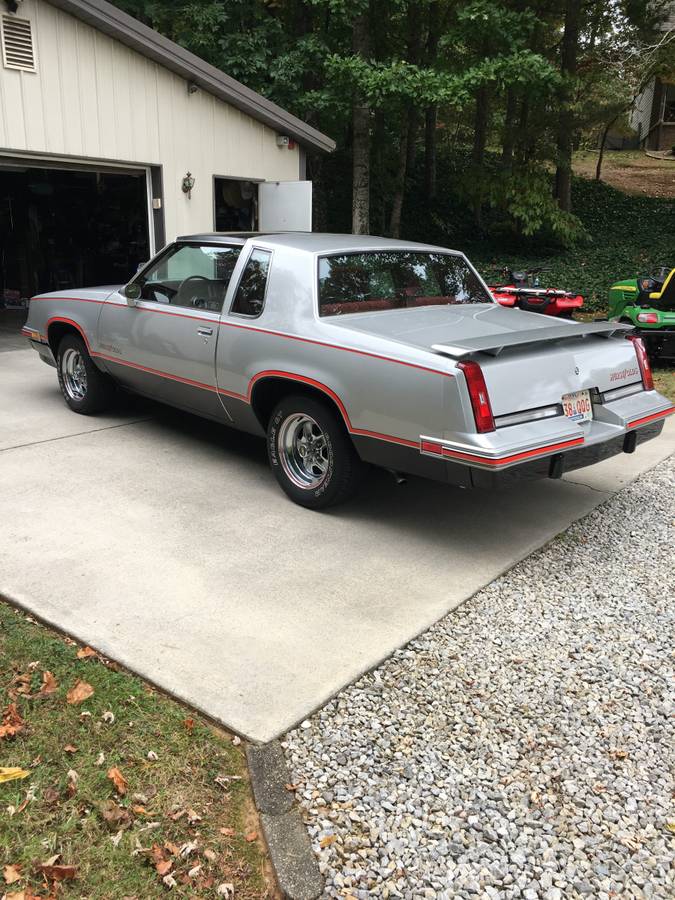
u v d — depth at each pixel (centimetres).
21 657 302
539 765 256
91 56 931
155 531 429
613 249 1936
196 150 1080
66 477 507
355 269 470
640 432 440
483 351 372
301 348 438
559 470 394
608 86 1889
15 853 212
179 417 666
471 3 1395
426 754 260
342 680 295
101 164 997
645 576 394
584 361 421
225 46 1491
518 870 214
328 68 1337
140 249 1248
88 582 366
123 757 250
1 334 1074
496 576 388
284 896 205
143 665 299
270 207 1192
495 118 2478
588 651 324
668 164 3269
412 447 390
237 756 255
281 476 479
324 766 252
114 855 213
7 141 868
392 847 221
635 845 223
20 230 1330
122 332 576
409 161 2395
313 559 401
